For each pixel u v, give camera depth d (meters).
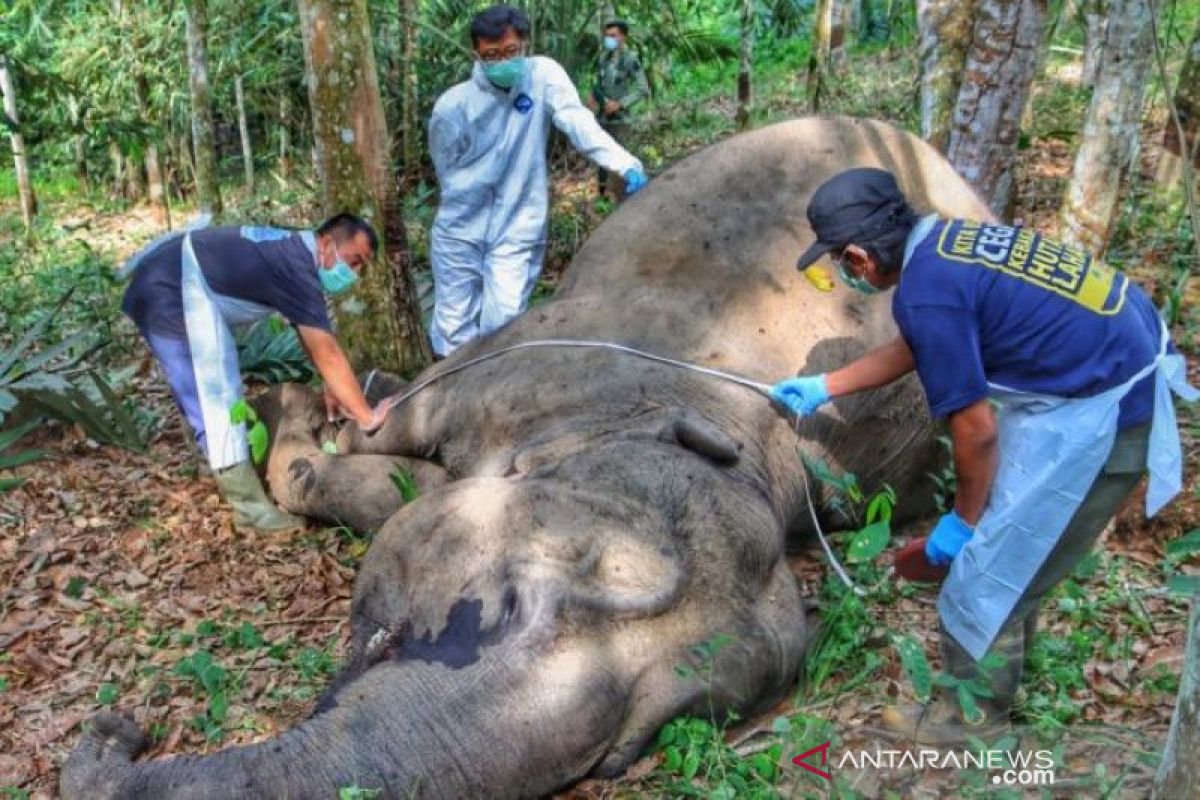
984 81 5.96
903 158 5.07
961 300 3.08
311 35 5.52
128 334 7.73
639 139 12.59
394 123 10.93
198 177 10.27
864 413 4.72
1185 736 2.69
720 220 4.91
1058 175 10.44
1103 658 4.02
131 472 5.85
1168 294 7.13
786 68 17.70
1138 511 4.78
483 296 6.07
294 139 13.09
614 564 3.48
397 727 3.23
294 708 4.02
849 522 4.92
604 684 3.34
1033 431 3.16
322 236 4.89
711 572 3.61
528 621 3.37
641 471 3.73
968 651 3.36
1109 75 6.12
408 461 4.95
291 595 4.76
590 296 4.84
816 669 3.95
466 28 11.20
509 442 4.45
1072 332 3.08
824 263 4.83
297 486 5.14
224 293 5.01
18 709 4.08
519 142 5.77
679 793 3.45
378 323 5.92
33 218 13.34
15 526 5.34
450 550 3.59
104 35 12.44
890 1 15.49
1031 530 3.19
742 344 4.64
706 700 3.53
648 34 11.95
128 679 4.21
